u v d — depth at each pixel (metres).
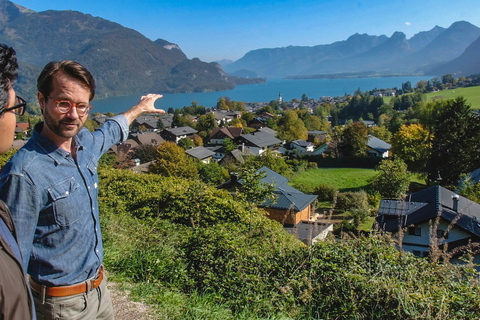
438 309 4.51
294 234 10.27
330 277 5.45
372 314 4.75
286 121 95.75
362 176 53.16
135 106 3.15
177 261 6.25
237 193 10.85
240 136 79.62
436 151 45.69
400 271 5.47
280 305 5.20
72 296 2.19
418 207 20.41
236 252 6.28
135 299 4.96
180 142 77.69
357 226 27.67
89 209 2.25
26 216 1.90
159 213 10.36
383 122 118.25
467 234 17.84
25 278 1.32
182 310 4.82
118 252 6.43
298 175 54.75
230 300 5.37
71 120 1.96
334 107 172.62
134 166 49.78
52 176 2.01
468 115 45.72
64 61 2.00
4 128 1.38
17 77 1.41
